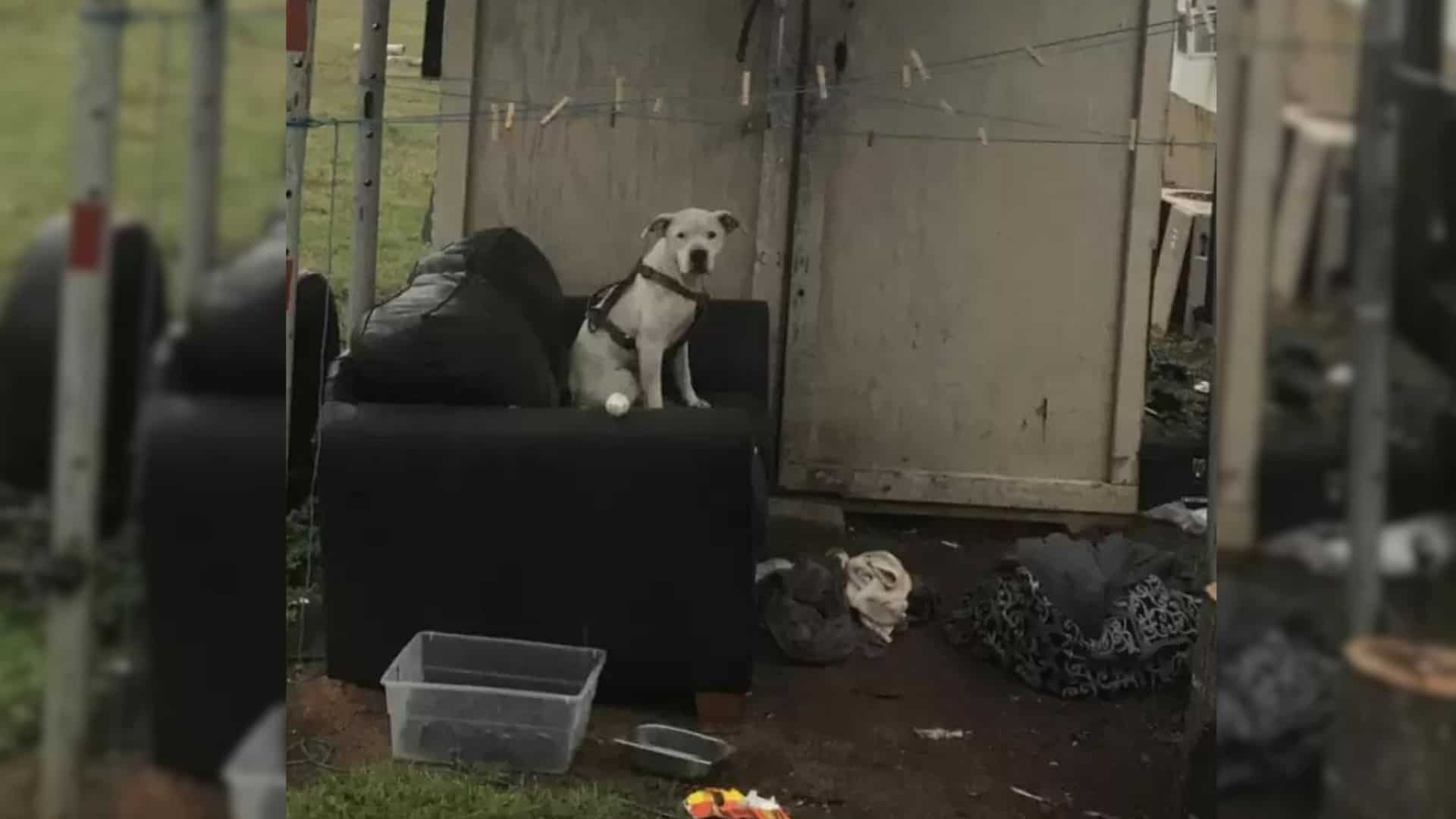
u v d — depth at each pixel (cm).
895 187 392
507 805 209
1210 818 193
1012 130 388
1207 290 381
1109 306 396
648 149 392
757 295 398
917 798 222
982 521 407
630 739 239
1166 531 389
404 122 353
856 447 405
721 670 246
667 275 296
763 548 317
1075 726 257
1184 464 403
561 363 311
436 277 279
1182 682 280
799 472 404
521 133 389
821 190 391
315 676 259
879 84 388
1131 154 387
